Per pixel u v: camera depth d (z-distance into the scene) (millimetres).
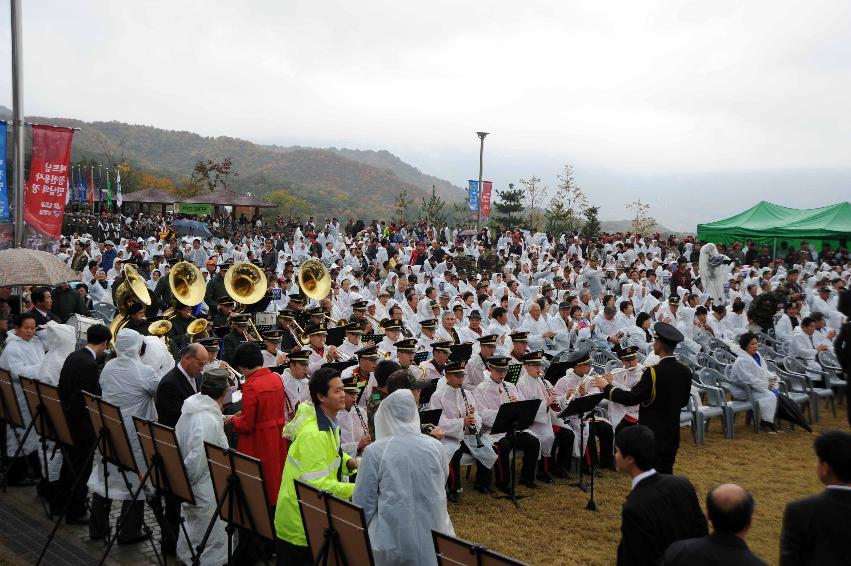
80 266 22078
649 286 22969
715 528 3803
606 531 8094
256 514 5781
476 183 39812
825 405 14492
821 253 33062
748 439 11938
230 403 8227
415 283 25047
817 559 4004
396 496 4805
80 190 62312
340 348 11609
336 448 5645
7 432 8945
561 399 10062
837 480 4062
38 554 7000
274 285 18766
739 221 37781
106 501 7379
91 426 7418
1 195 12320
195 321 10555
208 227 46625
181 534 6715
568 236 38750
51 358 8500
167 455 6316
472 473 10336
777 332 16609
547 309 16656
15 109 12227
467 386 10391
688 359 14023
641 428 4777
